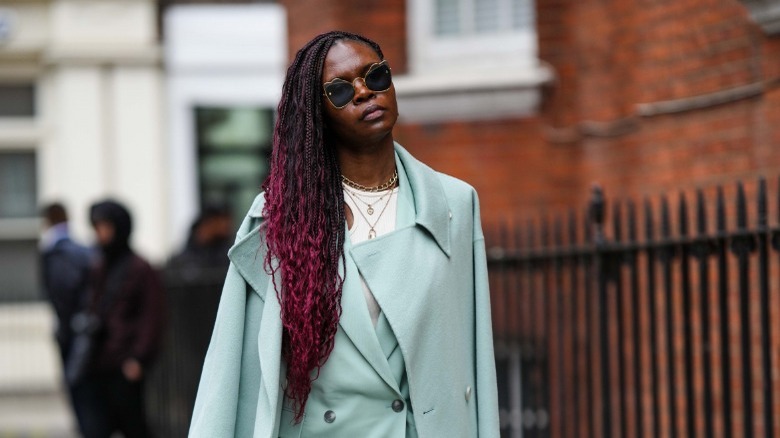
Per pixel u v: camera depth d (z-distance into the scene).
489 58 10.57
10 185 17.97
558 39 10.09
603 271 6.79
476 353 4.20
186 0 18.16
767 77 7.43
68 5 17.72
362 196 4.09
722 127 7.87
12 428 16.25
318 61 4.04
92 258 11.03
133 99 17.91
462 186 4.24
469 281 4.19
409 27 10.76
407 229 4.02
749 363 5.76
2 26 17.70
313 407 3.99
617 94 9.24
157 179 17.97
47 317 17.72
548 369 7.61
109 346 10.43
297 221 4.00
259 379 4.14
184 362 11.05
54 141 17.92
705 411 6.05
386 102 3.99
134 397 10.53
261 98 18.36
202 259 12.31
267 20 18.33
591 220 6.93
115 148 17.91
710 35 7.94
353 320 3.94
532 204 10.21
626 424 6.68
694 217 8.14
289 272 3.96
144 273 10.52
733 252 5.80
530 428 8.56
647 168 8.76
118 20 17.88
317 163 4.04
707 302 6.06
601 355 6.79
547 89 10.15
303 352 3.92
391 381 3.94
